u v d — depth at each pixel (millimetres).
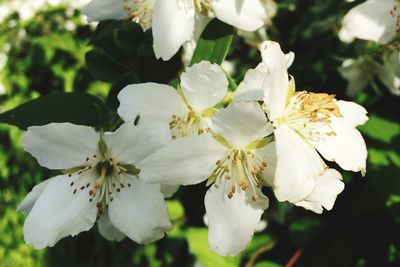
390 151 215
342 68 229
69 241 393
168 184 160
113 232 175
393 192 210
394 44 201
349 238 240
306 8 269
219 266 251
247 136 159
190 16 169
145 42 180
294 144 158
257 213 165
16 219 455
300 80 241
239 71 254
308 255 245
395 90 222
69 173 168
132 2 181
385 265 238
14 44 387
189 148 158
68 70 369
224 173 164
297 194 153
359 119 175
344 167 166
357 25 199
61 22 367
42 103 172
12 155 443
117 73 181
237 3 170
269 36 259
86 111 174
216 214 164
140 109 163
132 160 164
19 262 446
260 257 254
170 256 312
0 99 447
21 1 390
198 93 163
